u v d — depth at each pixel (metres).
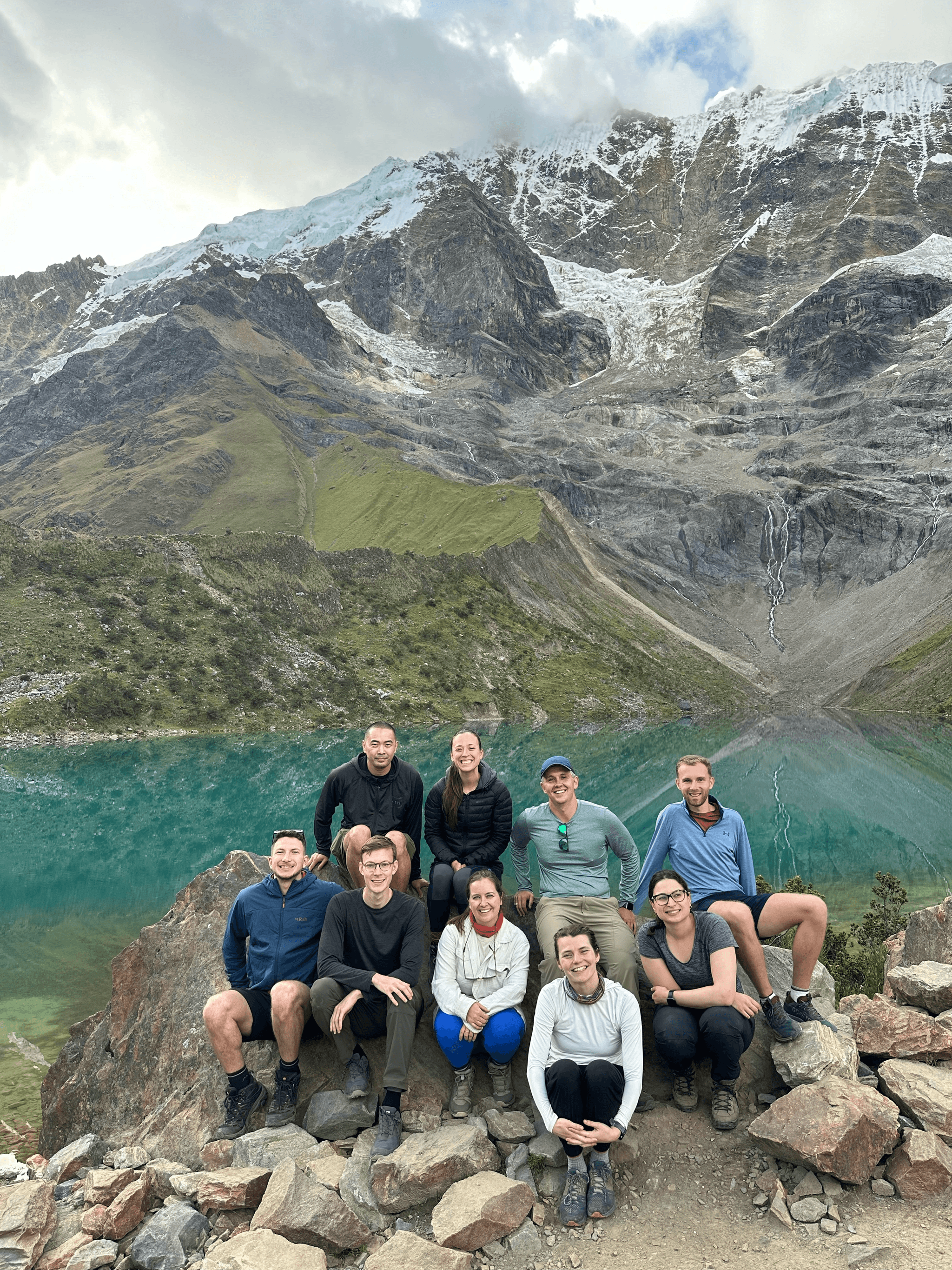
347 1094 8.20
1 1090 19.94
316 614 159.00
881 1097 7.24
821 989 9.58
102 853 49.75
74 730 106.56
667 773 80.50
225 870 11.12
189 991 10.17
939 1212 6.39
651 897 8.04
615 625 196.25
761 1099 8.11
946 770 87.00
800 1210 6.61
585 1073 7.30
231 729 117.00
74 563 140.50
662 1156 7.60
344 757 94.69
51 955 31.38
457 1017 8.12
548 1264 6.52
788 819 59.72
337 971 8.13
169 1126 8.88
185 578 148.88
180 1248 6.82
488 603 181.12
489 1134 7.86
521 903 10.16
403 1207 7.07
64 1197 8.02
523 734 124.88
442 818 9.91
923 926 11.09
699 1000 7.84
